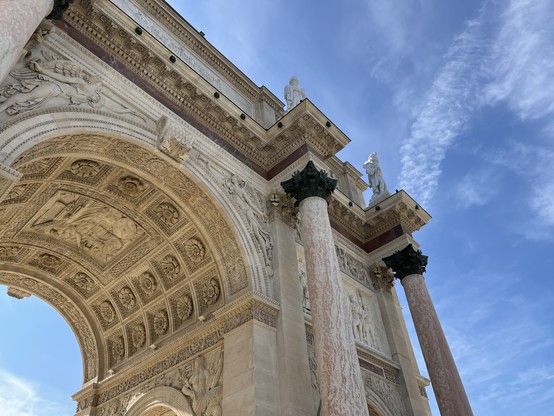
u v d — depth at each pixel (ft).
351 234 77.92
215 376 49.01
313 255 50.08
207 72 67.67
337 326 44.32
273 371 46.44
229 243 54.80
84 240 62.95
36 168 49.73
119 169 53.42
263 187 61.21
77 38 46.62
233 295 53.26
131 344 66.03
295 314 51.83
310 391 47.01
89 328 70.23
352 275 71.77
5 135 36.06
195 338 54.19
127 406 58.44
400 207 77.05
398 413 61.57
